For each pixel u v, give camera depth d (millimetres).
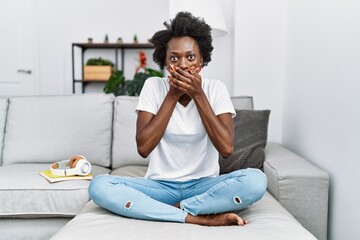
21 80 3736
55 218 1423
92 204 1211
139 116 1215
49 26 3717
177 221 1028
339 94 1393
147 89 1245
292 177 1348
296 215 1355
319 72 1628
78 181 1441
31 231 1413
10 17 3664
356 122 1237
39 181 1420
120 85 3092
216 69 2643
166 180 1184
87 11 3705
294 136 2039
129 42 3701
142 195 1063
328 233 1481
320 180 1348
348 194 1293
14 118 1878
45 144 1819
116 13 3697
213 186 1056
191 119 1198
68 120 1860
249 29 2346
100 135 1861
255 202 1122
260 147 1635
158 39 1192
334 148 1431
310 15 1780
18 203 1377
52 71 3764
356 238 1223
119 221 1008
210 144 1224
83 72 3564
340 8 1396
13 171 1532
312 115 1718
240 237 883
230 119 1188
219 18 2215
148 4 3672
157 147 1227
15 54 3703
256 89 2373
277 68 2352
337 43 1423
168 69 1171
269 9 2326
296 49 2029
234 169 1578
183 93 1135
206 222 1031
